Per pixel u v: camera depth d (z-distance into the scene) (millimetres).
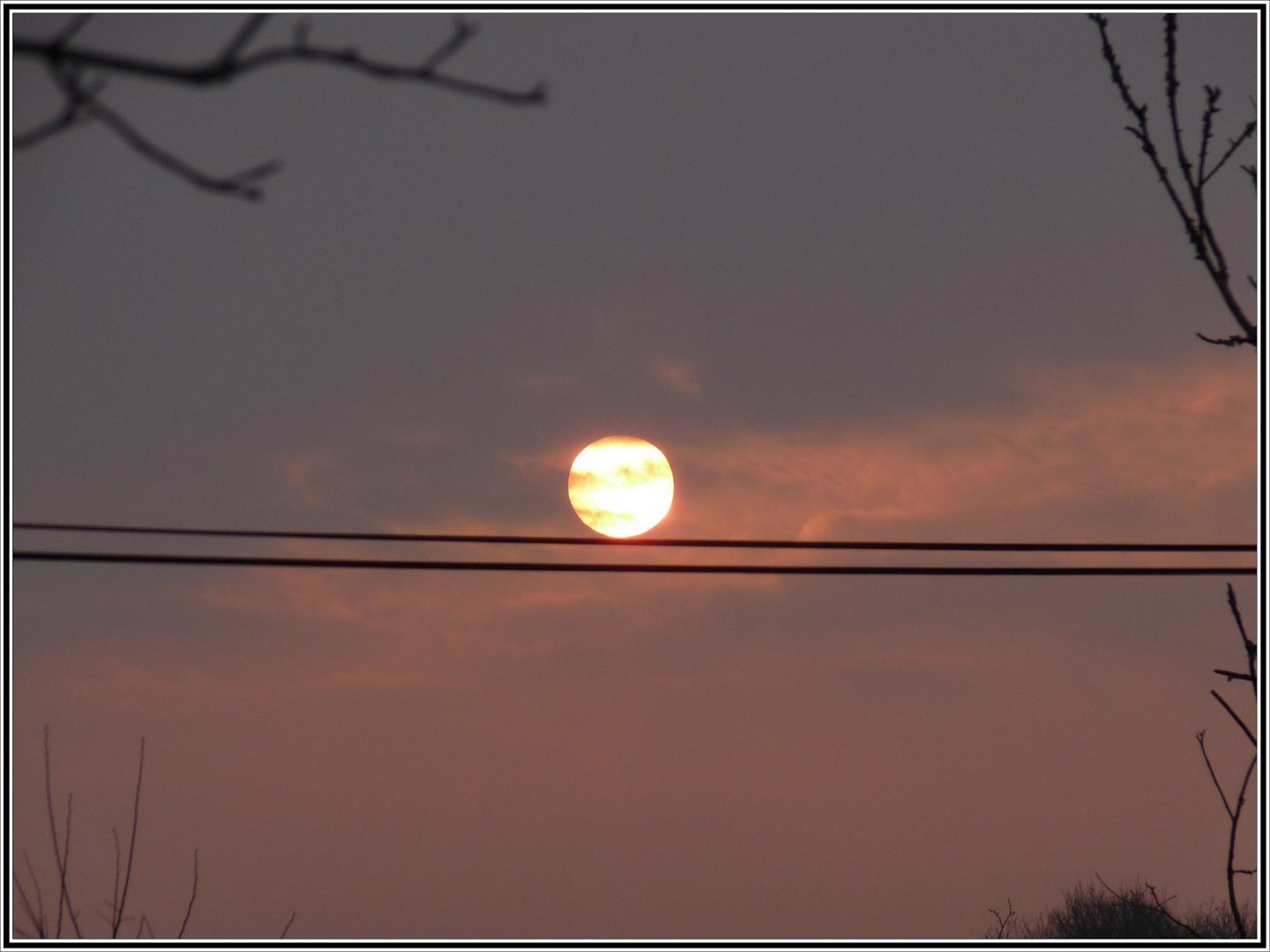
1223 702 30812
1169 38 27531
